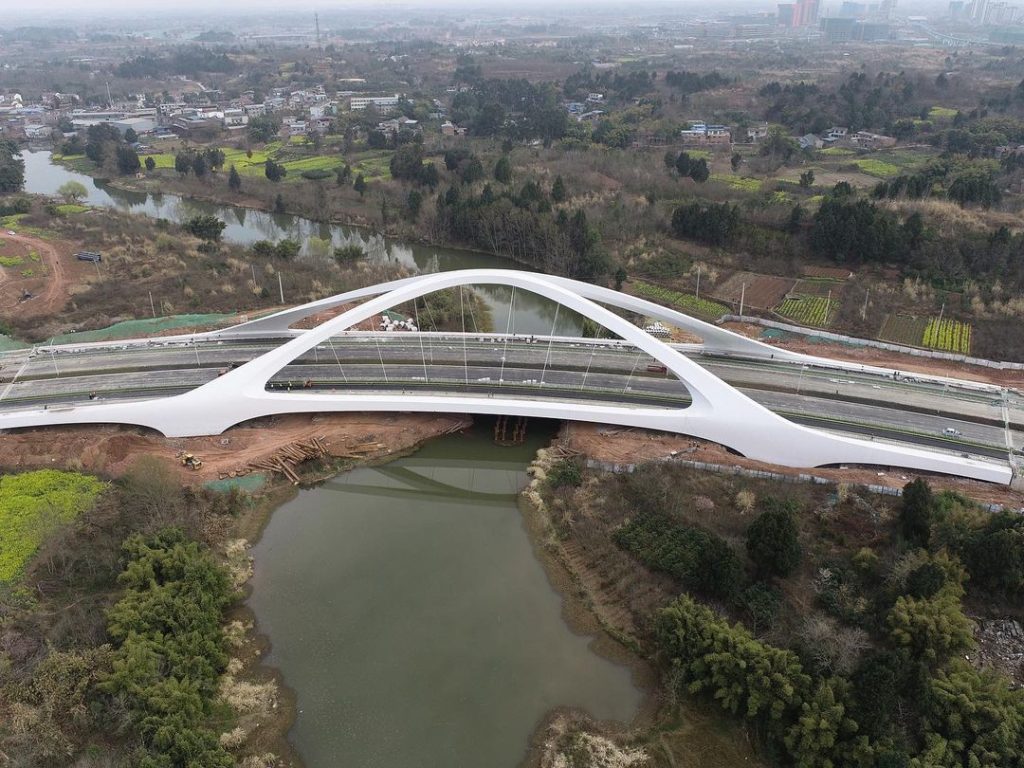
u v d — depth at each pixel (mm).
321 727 42875
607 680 46062
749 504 58000
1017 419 68000
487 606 51656
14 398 72000
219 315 99062
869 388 73438
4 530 55312
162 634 45625
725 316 98688
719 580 48438
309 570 55000
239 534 58375
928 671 41188
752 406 63156
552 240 118750
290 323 83500
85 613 47625
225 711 43375
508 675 46281
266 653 47812
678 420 65375
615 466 63562
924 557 48781
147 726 39438
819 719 38969
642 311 76750
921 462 61344
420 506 62938
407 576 54469
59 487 60750
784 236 121188
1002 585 47875
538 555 56625
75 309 99875
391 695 44844
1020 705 39406
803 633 44094
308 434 69875
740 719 42469
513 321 107250
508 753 41531
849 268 112750
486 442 70750
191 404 67688
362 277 114000
